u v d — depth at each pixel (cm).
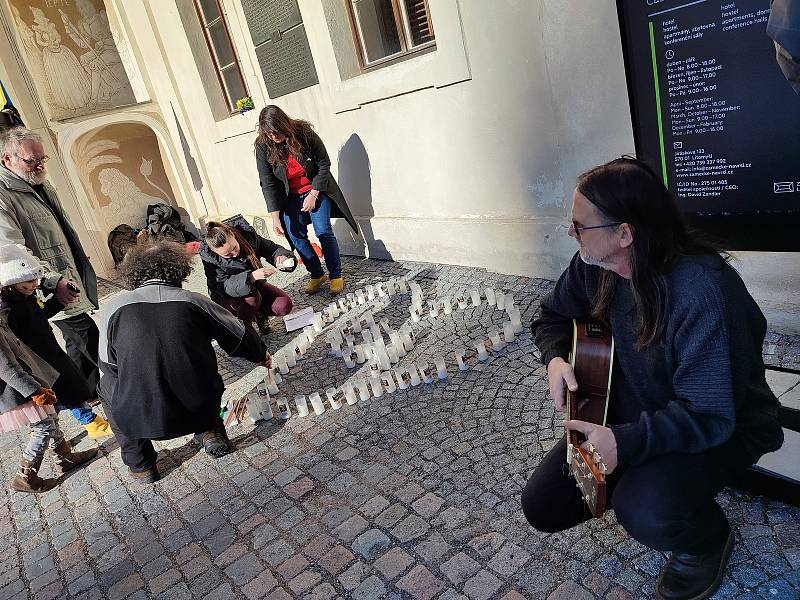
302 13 555
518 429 281
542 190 433
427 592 205
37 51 888
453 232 518
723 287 141
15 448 397
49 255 371
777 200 265
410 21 483
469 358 361
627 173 144
